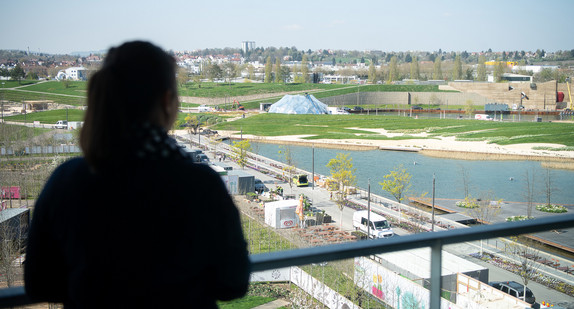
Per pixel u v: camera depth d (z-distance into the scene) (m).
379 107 147.88
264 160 66.38
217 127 100.31
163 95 1.69
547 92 138.75
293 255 2.18
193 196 1.61
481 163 62.41
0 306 1.75
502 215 38.91
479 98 145.25
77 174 1.63
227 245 1.69
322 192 47.41
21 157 55.44
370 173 57.47
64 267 1.74
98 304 1.58
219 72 198.25
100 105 1.61
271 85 169.00
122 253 1.55
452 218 37.59
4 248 18.42
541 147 68.81
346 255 2.29
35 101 126.31
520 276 13.58
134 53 1.66
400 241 2.38
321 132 91.44
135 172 1.58
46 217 1.68
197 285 1.69
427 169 59.00
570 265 15.30
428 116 132.75
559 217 2.76
